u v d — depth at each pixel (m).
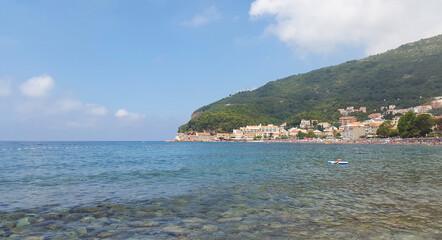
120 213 15.12
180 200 18.16
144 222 13.44
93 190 22.19
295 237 11.16
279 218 13.85
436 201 17.27
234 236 11.34
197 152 92.12
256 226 12.63
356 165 40.72
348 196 18.95
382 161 46.94
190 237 11.28
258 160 52.97
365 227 12.37
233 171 34.81
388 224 12.77
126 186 24.00
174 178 28.83
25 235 11.67
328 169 35.94
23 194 20.69
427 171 32.66
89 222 13.52
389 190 21.02
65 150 118.75
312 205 16.45
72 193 20.97
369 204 16.58
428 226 12.45
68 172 35.28
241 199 18.28
